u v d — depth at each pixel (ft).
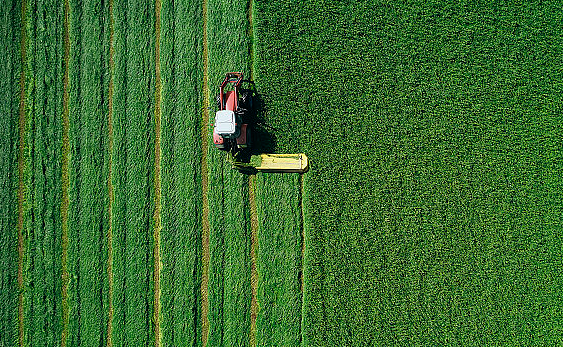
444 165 37.81
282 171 37.91
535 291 37.11
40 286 38.11
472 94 38.27
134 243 38.04
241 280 37.32
